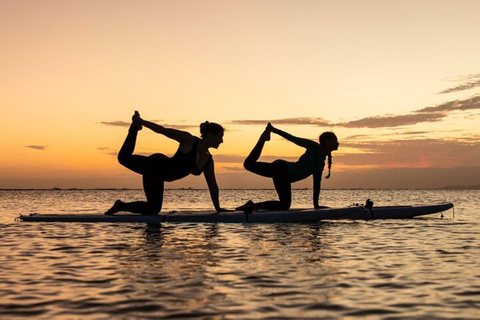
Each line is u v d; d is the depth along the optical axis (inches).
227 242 301.7
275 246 284.2
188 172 411.2
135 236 333.7
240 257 243.0
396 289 172.9
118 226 398.9
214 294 163.8
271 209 446.3
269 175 444.1
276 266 217.3
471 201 1421.0
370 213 473.1
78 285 178.5
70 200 1619.1
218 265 219.6
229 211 445.1
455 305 151.8
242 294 163.9
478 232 371.9
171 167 402.0
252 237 328.2
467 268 216.4
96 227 392.5
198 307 147.5
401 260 237.9
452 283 183.6
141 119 390.3
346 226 410.6
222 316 138.3
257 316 138.6
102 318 136.7
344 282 183.9
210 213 435.2
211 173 430.3
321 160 438.3
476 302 155.3
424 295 164.4
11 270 211.8
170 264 222.7
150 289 171.0
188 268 211.9
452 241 316.8
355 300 157.2
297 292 167.3
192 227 390.0
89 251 267.6
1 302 154.6
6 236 339.3
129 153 400.5
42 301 155.6
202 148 413.7
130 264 223.8
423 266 221.1
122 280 186.9
